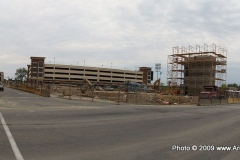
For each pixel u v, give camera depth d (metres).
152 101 41.59
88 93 51.56
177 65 72.75
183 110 22.20
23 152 6.73
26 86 58.16
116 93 48.47
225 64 70.50
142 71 175.00
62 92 49.09
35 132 9.45
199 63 68.75
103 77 155.50
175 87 71.31
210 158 6.69
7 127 10.30
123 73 162.62
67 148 7.29
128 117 15.22
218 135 10.17
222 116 18.22
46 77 142.12
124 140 8.62
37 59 144.25
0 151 6.77
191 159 6.54
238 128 12.39
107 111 18.48
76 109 19.19
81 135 9.23
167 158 6.55
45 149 7.09
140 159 6.39
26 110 17.14
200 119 15.62
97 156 6.56
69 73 147.00
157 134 9.95
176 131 10.79
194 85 68.88
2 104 21.95
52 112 16.34
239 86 141.38
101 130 10.43
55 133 9.41
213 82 68.00
